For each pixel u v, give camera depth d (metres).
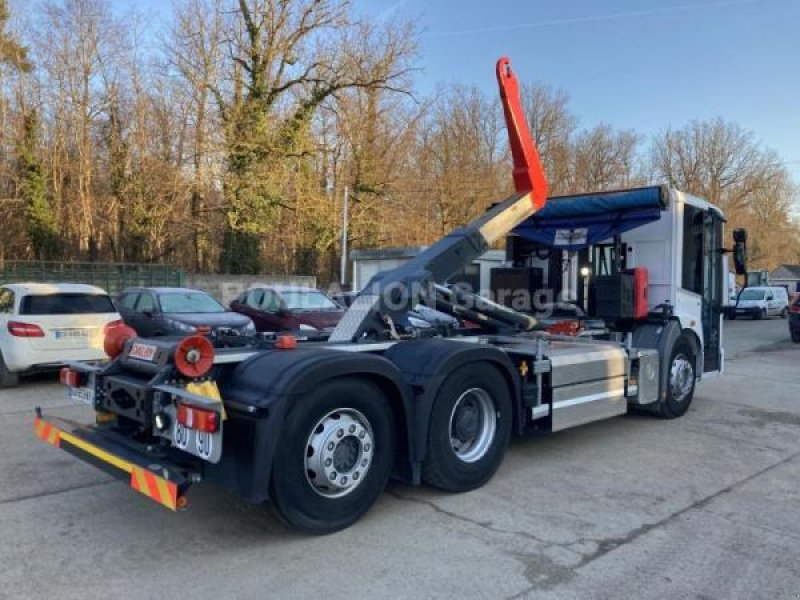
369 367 4.07
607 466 5.56
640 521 4.27
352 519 4.08
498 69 6.24
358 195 29.44
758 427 7.10
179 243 29.23
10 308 9.12
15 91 26.70
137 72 27.61
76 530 4.05
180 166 26.27
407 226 31.33
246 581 3.38
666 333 7.13
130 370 4.34
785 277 62.72
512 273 8.18
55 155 27.62
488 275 8.79
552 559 3.67
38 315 9.00
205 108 24.44
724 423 7.28
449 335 6.02
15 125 26.61
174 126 27.00
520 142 6.29
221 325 11.35
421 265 5.54
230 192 24.20
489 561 3.63
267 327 13.84
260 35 23.95
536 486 5.00
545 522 4.23
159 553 3.72
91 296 9.56
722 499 4.72
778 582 3.41
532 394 5.36
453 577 3.43
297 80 24.38
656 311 7.26
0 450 5.86
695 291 7.74
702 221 7.78
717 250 8.20
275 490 3.71
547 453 5.97
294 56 24.25
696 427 7.07
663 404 7.23
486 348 4.87
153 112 27.55
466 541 3.91
